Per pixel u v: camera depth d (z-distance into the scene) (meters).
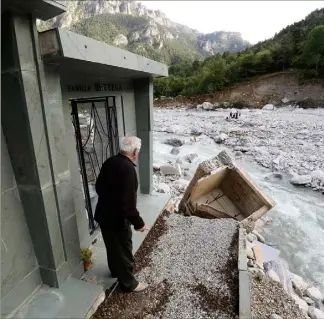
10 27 1.88
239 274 3.21
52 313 2.44
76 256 2.97
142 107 4.86
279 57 48.72
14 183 2.35
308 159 11.66
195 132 19.58
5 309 2.35
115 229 2.62
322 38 38.84
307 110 32.88
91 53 2.38
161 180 8.67
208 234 4.23
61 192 2.58
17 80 2.00
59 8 1.93
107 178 2.49
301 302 3.66
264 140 15.83
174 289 3.12
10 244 2.35
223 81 49.47
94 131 4.61
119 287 3.07
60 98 2.48
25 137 2.15
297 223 6.71
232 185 5.99
